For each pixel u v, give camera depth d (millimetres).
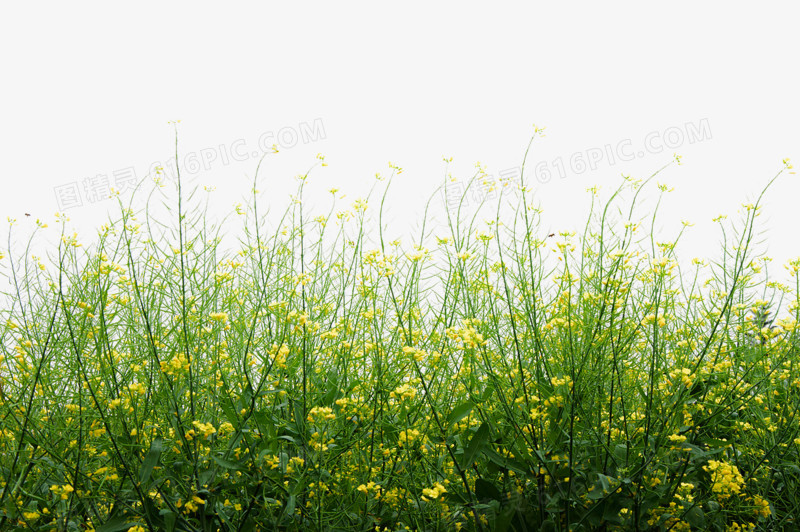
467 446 2076
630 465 2162
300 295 2604
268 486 2064
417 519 2207
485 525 2133
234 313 2615
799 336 2490
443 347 2299
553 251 2477
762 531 2307
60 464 2068
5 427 2158
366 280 2555
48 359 2121
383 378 2197
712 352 2490
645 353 2455
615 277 2291
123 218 2209
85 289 2203
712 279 2650
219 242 2672
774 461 2363
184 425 1973
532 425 2113
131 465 2014
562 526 2123
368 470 2160
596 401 2240
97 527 1921
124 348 2385
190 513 1983
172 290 2332
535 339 2201
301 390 2312
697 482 2287
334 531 2104
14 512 1998
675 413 2191
